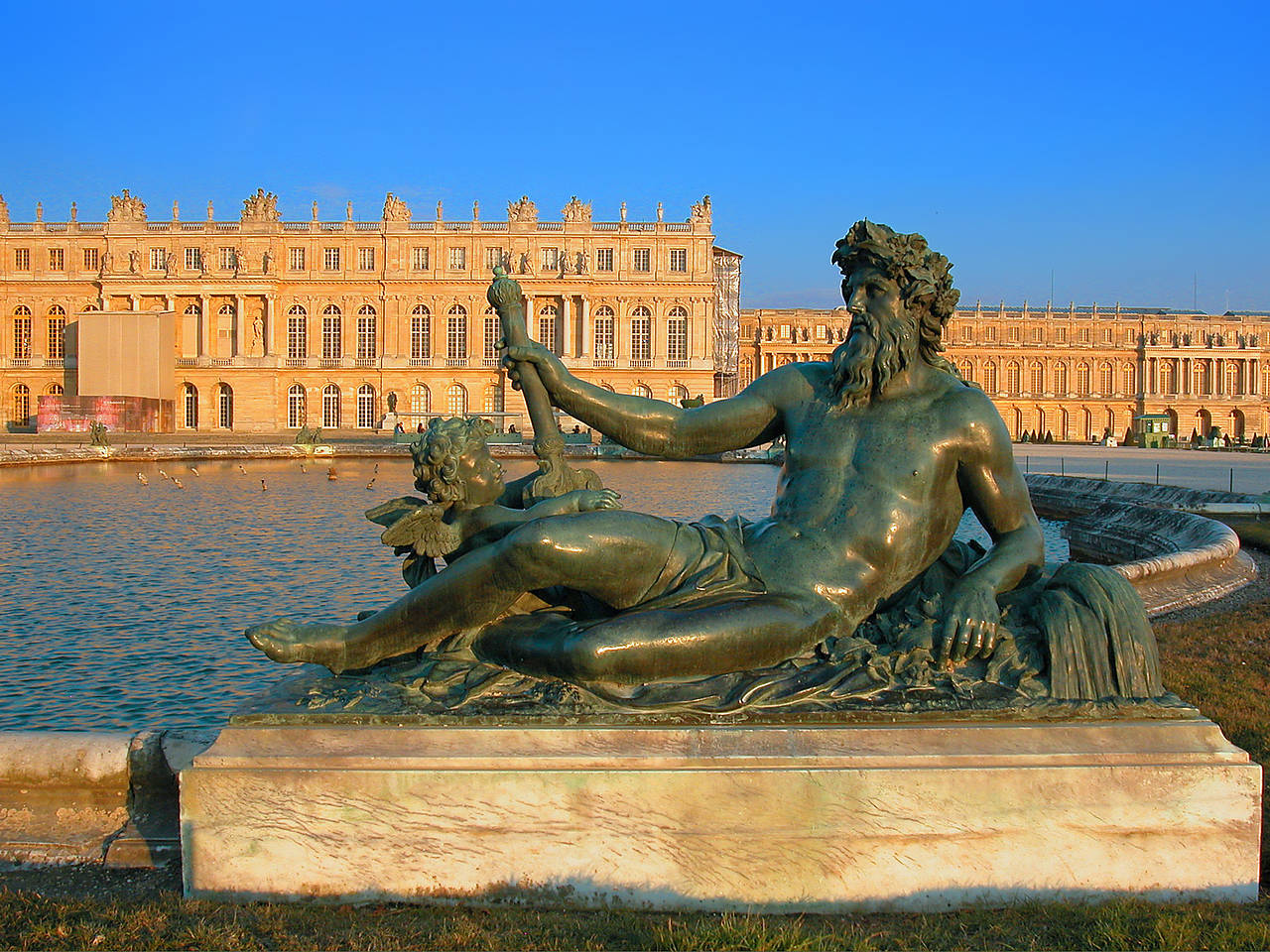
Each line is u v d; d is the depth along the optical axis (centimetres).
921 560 501
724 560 481
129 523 2645
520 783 421
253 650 1270
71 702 1067
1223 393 13762
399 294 10356
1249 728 673
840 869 425
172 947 381
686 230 10231
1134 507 2362
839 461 506
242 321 10362
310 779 421
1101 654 461
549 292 10212
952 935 393
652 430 540
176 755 495
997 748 432
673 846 423
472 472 497
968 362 13712
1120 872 429
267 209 10362
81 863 471
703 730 430
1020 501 516
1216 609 1270
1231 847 430
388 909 418
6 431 9750
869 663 463
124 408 8981
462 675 462
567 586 461
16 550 2092
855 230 514
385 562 1945
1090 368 13862
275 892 424
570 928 395
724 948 376
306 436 7575
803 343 13375
